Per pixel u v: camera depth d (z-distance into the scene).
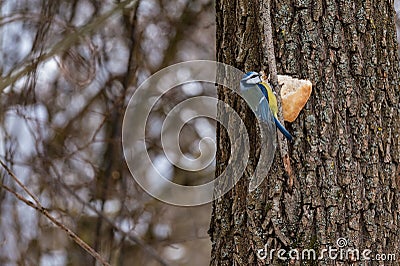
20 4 10.84
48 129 11.32
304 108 5.61
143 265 12.49
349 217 5.51
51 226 11.15
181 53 12.68
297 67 5.69
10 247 10.88
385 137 5.75
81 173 12.01
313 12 5.74
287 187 5.53
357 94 5.71
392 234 5.68
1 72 10.54
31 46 10.66
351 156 5.60
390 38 5.97
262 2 5.62
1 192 10.59
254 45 5.86
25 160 10.94
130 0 11.01
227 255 5.77
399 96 5.92
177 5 12.71
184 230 13.22
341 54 5.72
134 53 12.29
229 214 5.85
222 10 6.18
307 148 5.56
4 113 10.46
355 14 5.83
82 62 11.25
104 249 12.10
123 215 12.27
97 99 12.16
